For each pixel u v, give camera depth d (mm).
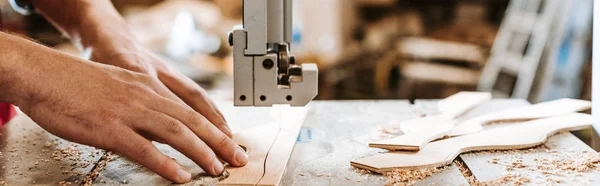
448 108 1452
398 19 3555
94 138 915
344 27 3545
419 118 1360
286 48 1022
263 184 907
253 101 1022
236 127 1286
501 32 3201
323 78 3318
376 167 988
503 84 2994
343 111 1454
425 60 3389
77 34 1362
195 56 3100
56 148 1138
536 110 1400
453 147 1097
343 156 1094
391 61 3404
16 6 1449
